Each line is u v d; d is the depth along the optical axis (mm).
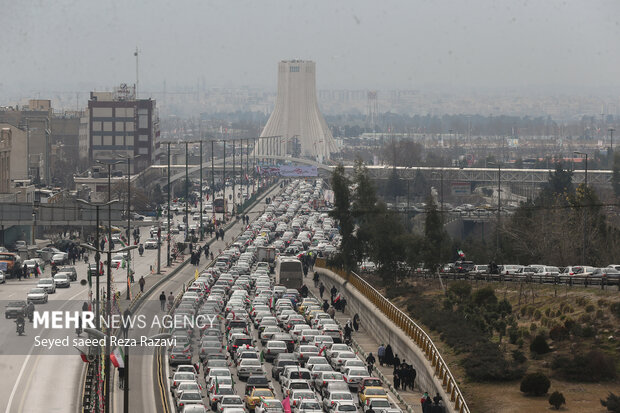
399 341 197750
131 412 149125
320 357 179375
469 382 152875
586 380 148125
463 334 179000
